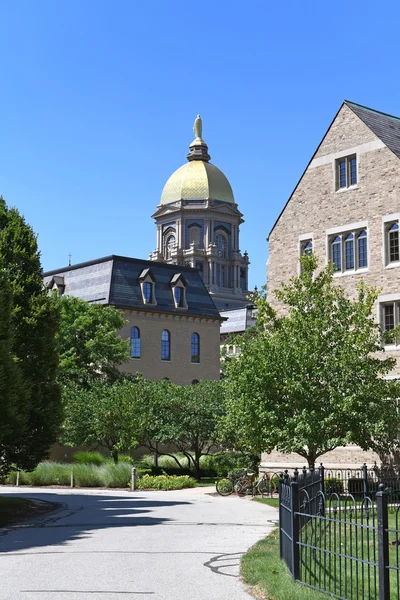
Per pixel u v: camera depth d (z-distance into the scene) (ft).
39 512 90.38
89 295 246.47
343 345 97.96
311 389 95.96
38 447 102.68
